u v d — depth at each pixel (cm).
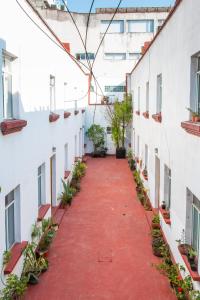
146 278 825
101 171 2100
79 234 1099
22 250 735
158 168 1218
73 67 1817
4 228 645
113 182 1816
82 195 1565
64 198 1352
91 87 2816
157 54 1151
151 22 3500
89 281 811
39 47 959
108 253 960
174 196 864
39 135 964
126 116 2469
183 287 685
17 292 651
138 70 1870
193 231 730
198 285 631
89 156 2648
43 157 1022
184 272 730
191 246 726
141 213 1307
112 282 806
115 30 3509
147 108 1496
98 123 2680
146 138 1480
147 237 1076
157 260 919
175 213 850
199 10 633
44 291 765
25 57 799
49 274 841
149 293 760
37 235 884
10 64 738
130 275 840
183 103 765
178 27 813
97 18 3469
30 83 850
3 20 635
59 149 1328
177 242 802
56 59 1253
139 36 3500
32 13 864
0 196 621
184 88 755
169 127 934
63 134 1437
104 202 1455
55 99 1241
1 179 627
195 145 661
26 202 815
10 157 684
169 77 934
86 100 2650
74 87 1875
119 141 2594
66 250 979
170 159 918
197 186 648
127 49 3503
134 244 1023
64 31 3462
